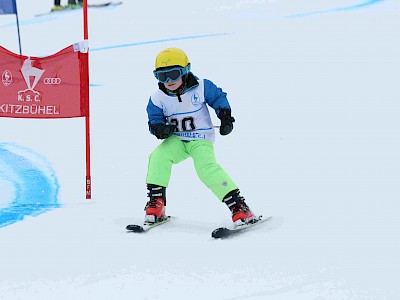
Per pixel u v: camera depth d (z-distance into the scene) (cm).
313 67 2700
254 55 2934
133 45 3297
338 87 2402
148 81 2628
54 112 1352
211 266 974
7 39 3669
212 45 3161
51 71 1343
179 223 1198
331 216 1192
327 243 1058
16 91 1348
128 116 2155
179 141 1227
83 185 1477
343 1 4103
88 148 1362
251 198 1327
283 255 1012
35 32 3844
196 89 1203
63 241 1108
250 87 2447
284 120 2020
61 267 988
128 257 1022
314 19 3625
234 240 1088
